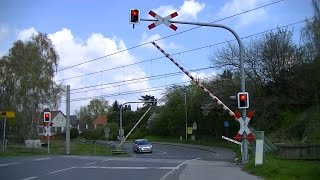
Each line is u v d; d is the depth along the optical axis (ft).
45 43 221.05
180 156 154.30
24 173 65.41
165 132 334.65
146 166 81.61
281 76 164.04
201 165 85.20
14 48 216.54
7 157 109.70
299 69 152.87
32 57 215.31
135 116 396.78
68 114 150.30
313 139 123.44
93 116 549.95
